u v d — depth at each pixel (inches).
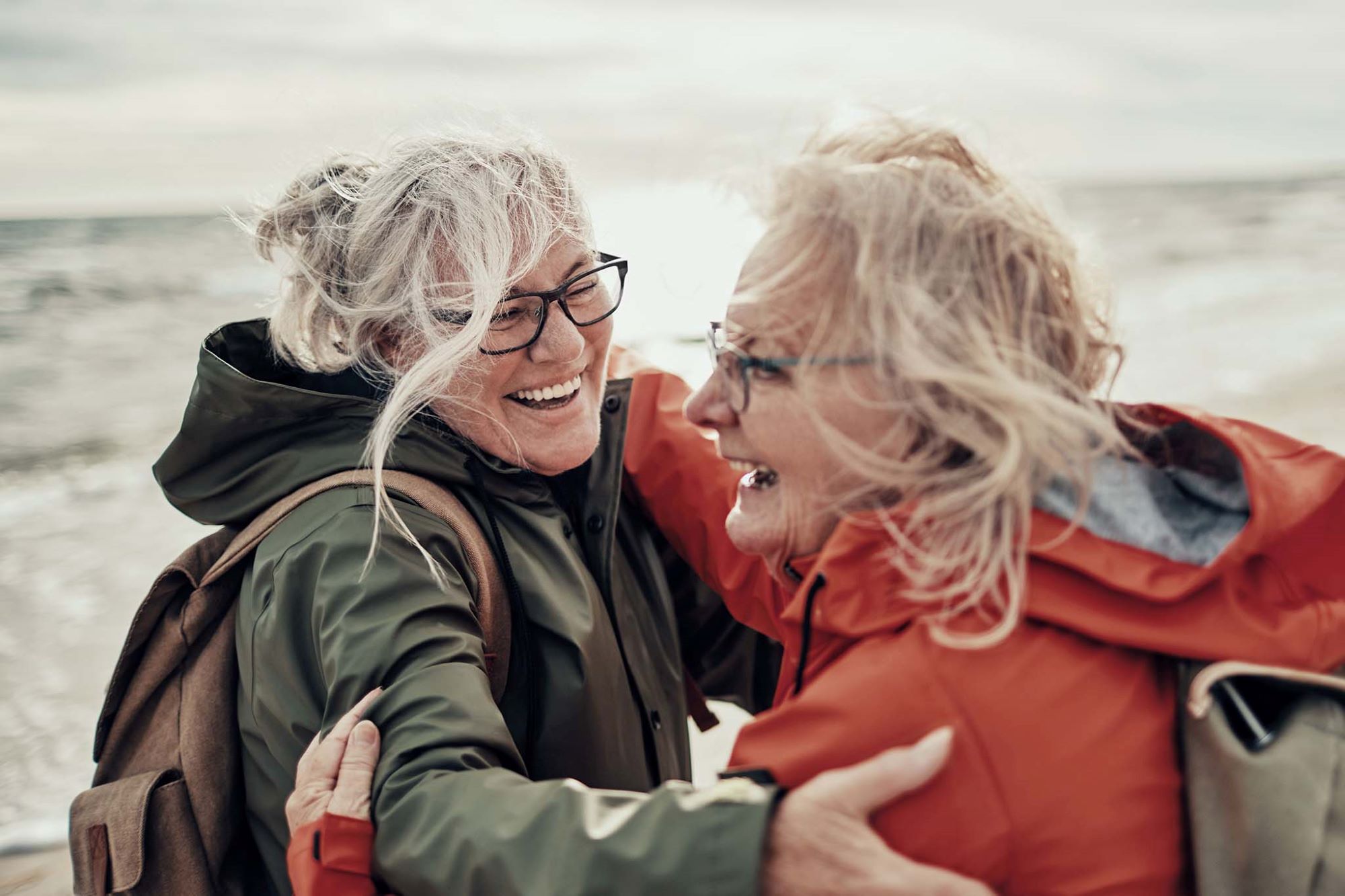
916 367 42.1
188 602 63.2
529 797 46.3
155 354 381.1
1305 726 40.6
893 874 38.1
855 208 44.1
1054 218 46.1
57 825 118.1
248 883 63.0
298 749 57.5
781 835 39.6
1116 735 40.8
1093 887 39.8
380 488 57.3
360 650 54.2
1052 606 42.0
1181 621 41.8
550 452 65.1
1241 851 39.1
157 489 245.0
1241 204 988.6
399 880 47.1
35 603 177.3
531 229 60.7
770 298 45.4
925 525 43.8
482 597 60.8
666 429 73.0
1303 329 402.0
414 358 62.7
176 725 61.8
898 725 41.1
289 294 65.8
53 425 296.0
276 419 62.9
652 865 40.8
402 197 60.7
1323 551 45.9
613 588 68.7
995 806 39.8
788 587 52.7
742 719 134.6
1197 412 47.7
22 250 563.8
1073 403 44.9
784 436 46.8
